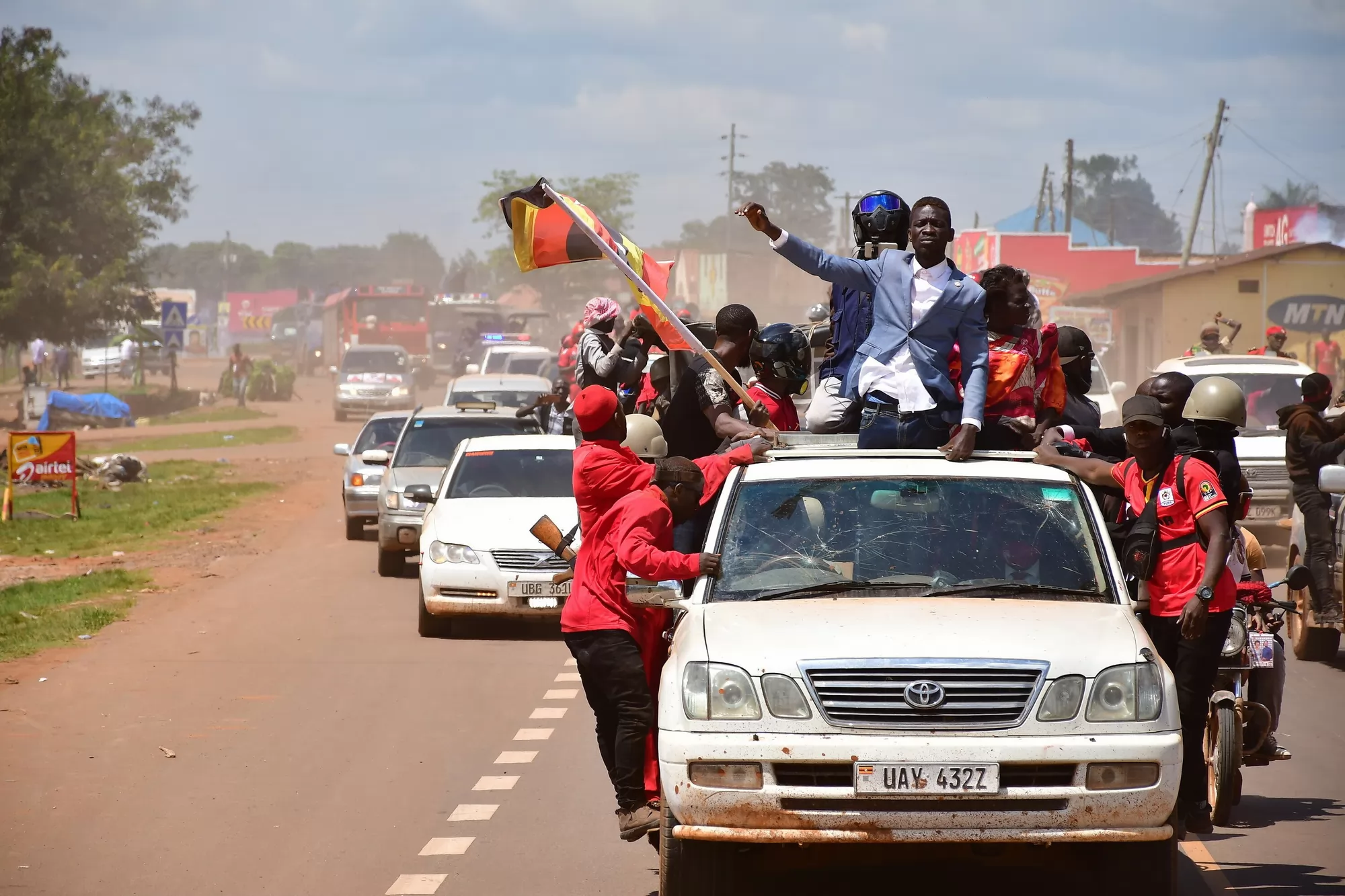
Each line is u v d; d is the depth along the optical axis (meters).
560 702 20.11
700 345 13.91
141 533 41.31
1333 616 22.31
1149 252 110.75
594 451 11.98
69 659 23.53
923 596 11.34
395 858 12.98
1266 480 33.03
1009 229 163.12
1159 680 10.35
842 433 14.43
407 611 28.48
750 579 11.62
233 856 13.05
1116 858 10.36
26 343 101.00
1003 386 13.26
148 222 105.38
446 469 29.02
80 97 102.50
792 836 10.09
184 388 138.25
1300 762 16.61
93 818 14.39
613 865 12.71
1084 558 11.62
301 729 18.45
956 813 9.97
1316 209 110.19
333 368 145.25
